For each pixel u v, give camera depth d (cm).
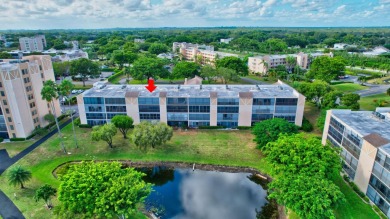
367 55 19550
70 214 3825
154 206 5247
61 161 6550
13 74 7062
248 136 7831
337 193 3991
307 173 4559
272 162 5212
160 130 6662
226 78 12800
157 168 6494
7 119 7425
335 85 12975
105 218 4166
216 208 5234
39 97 8169
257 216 5012
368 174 4888
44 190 4706
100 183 4006
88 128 8462
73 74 13425
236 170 6356
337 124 6025
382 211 4569
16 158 6631
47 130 8256
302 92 10375
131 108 8288
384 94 11425
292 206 3984
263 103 8044
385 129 5350
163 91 8406
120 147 7231
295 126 6819
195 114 8300
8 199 5109
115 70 16812
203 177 6200
